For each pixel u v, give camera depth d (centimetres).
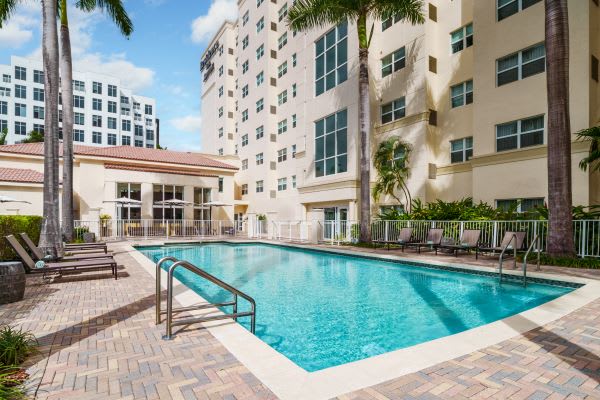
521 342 363
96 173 2242
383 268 1069
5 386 268
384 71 1906
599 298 545
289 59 2777
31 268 671
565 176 867
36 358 327
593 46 1157
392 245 1450
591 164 1112
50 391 265
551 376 290
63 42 1461
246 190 3312
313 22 1505
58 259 791
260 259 1329
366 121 1436
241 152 3438
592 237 895
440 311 609
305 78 2380
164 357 329
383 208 1861
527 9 1298
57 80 1029
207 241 1945
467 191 1556
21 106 5109
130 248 1440
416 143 1695
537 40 1266
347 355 428
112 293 612
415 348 347
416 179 1689
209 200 2678
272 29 2980
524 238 959
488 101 1416
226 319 453
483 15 1445
